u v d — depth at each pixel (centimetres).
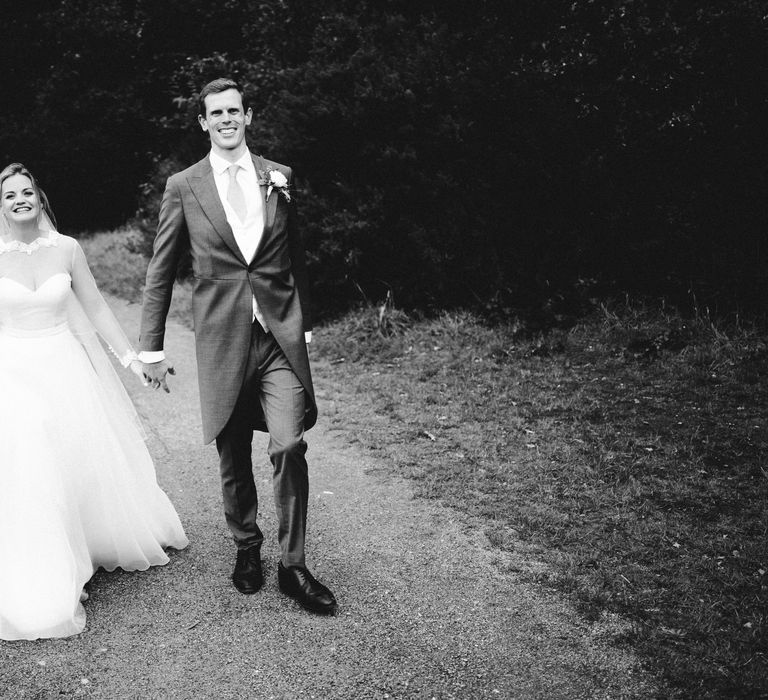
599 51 712
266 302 324
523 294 725
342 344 733
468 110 702
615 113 693
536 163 687
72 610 314
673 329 655
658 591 341
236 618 326
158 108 1562
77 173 1538
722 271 673
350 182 773
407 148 713
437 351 691
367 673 292
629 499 427
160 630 318
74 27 1488
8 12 1574
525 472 469
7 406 331
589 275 728
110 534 354
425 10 800
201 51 1514
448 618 327
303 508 329
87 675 289
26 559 316
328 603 326
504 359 657
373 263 770
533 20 754
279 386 328
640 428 520
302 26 889
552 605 336
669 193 700
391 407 589
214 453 522
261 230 325
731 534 388
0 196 342
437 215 723
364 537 401
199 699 276
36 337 346
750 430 503
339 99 742
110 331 371
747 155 663
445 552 384
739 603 330
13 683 284
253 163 332
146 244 1119
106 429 356
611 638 311
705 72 676
